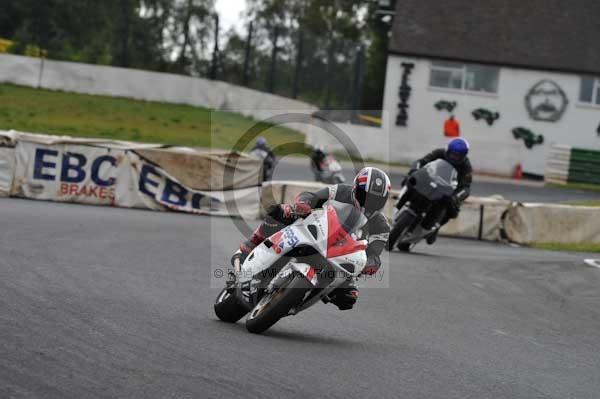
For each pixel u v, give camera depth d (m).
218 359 20.75
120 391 17.27
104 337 21.84
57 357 19.36
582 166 115.06
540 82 132.00
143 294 29.34
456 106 132.25
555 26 136.50
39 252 35.81
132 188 60.03
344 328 27.56
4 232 40.50
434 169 48.00
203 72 142.38
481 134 132.50
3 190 58.44
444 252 52.34
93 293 28.28
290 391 18.61
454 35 134.12
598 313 35.56
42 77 129.88
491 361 24.53
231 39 138.00
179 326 24.45
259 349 22.44
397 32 133.88
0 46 137.88
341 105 130.12
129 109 124.25
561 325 32.12
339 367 21.48
